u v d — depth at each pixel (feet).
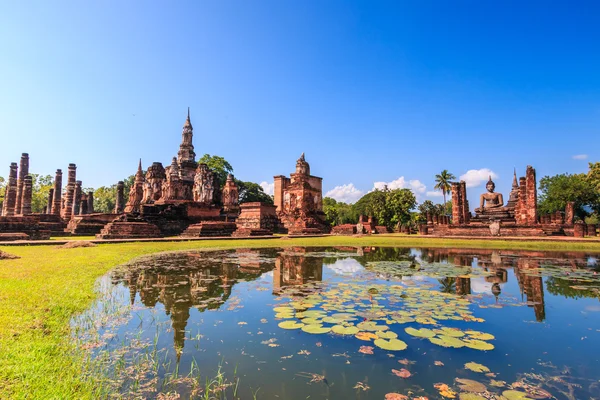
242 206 121.80
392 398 11.15
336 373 13.07
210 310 21.45
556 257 49.06
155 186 133.18
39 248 52.54
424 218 193.26
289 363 13.94
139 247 57.36
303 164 159.63
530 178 88.22
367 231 139.44
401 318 19.63
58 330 16.42
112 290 26.07
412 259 48.03
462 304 22.71
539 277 32.71
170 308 21.93
